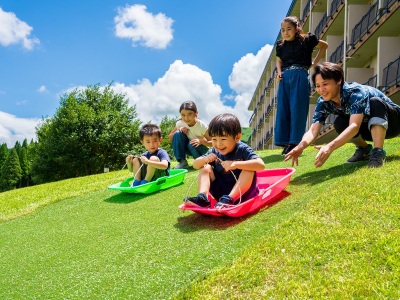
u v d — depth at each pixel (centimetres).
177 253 199
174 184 402
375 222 180
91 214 334
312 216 201
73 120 2511
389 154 322
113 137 2616
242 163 245
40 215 374
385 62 1272
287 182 285
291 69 447
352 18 1544
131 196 387
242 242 197
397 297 127
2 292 189
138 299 161
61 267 211
